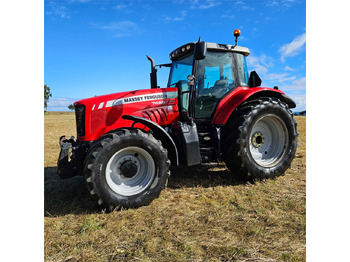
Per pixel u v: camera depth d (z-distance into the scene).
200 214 2.56
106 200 2.66
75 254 1.92
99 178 2.62
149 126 3.15
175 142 3.46
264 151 3.85
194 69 3.59
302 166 4.36
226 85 3.85
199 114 3.69
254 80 4.31
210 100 3.74
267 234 2.13
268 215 2.47
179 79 3.95
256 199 2.88
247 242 2.02
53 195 3.22
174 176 3.97
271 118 3.75
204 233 2.18
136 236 2.15
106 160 2.66
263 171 3.56
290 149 3.80
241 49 3.97
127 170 2.84
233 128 3.49
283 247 1.94
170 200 2.98
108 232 2.24
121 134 2.74
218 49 3.77
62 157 3.04
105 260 1.84
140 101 3.40
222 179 3.76
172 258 1.84
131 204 2.76
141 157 2.96
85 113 3.14
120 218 2.53
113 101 3.27
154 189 2.88
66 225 2.38
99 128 3.19
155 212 2.64
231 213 2.56
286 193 3.08
